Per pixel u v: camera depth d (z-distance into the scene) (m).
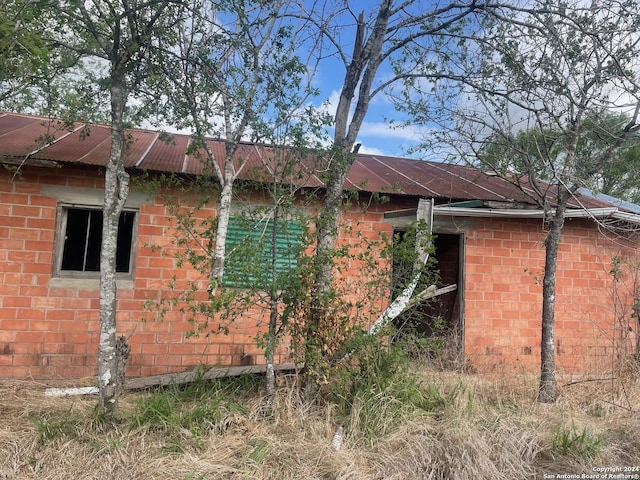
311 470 3.88
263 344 4.69
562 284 8.10
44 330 6.22
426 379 5.46
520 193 7.85
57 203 6.35
